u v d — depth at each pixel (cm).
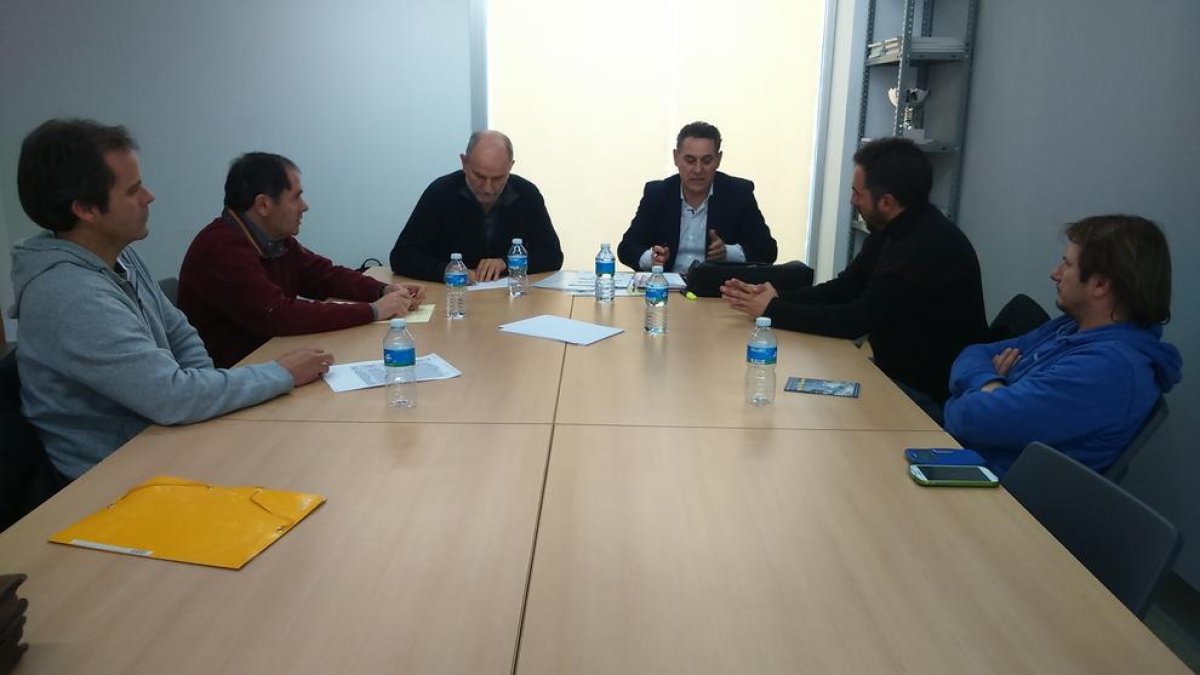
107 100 407
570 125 434
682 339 233
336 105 417
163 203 420
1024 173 318
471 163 307
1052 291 299
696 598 106
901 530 125
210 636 97
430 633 98
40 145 160
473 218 326
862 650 96
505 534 122
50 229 167
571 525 125
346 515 127
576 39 424
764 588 109
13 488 151
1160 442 244
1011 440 173
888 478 143
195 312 244
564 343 228
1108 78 265
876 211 252
